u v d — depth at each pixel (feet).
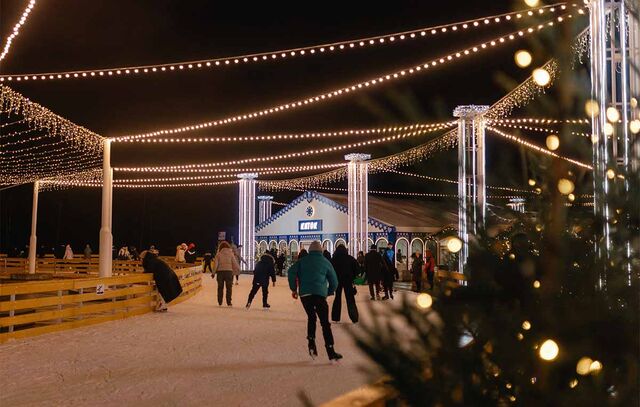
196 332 41.16
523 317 7.25
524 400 6.97
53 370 28.50
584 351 7.02
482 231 7.66
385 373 7.04
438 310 7.25
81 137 57.00
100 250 58.90
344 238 130.11
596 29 18.88
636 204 7.73
